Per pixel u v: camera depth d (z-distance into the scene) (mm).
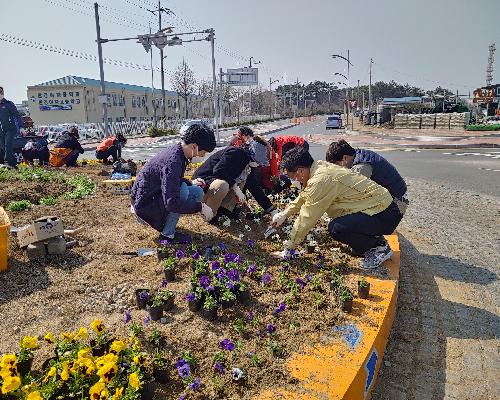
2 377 2096
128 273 3936
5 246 3814
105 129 26219
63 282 3713
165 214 4512
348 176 4160
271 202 6176
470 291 4586
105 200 6965
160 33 24844
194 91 65188
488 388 3115
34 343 2398
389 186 4836
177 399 2377
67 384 2207
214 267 3682
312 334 3041
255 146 5457
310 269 4160
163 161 4285
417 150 19953
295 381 2531
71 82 54750
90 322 3109
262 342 2928
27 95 55688
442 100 44375
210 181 5176
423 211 7988
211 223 5379
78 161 12703
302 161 4172
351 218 4184
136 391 2217
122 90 62500
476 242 6168
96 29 24734
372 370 2920
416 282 4797
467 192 9680
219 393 2439
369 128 42688
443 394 3059
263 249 4633
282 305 3221
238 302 3414
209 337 2961
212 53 27656
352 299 3447
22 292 3520
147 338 2889
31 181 8133
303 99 120625
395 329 3828
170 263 3840
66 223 5461
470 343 3641
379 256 4238
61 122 55594
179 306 3346
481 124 33438
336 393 2422
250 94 92375
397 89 110875
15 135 11008
